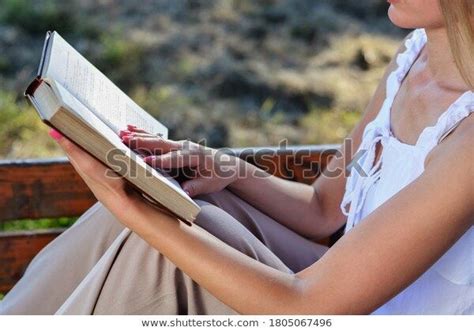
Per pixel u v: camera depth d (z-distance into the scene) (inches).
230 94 313.0
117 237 124.6
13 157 279.0
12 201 157.6
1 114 294.8
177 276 117.4
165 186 108.0
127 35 339.9
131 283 117.7
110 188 109.5
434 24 114.0
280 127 295.7
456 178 104.9
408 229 106.0
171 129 292.0
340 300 108.4
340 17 364.2
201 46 337.7
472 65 105.3
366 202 125.3
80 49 328.8
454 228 106.3
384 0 374.0
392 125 125.4
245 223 130.9
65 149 108.0
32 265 136.9
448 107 114.4
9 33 335.6
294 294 109.5
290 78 319.9
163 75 320.5
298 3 371.6
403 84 126.7
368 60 335.0
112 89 128.6
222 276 109.6
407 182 115.3
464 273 113.0
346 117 302.2
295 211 140.9
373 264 107.1
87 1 359.9
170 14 358.6
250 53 336.2
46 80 107.6
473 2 103.7
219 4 368.2
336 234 150.6
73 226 135.4
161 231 110.3
